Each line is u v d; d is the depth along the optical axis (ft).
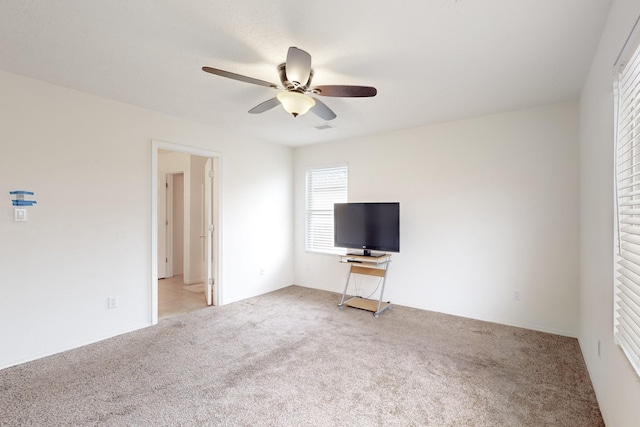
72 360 8.48
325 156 16.07
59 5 5.44
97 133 9.74
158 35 6.41
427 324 11.28
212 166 13.60
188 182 18.10
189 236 17.87
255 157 15.10
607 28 5.80
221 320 11.68
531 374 7.80
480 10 5.51
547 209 10.49
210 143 13.01
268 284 15.84
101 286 9.84
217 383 7.41
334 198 15.98
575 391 7.08
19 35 6.40
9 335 8.11
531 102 10.18
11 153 8.15
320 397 6.87
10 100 8.13
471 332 10.52
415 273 13.25
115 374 7.77
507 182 11.19
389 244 12.94
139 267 10.78
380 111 11.06
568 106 10.10
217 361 8.49
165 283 18.12
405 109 10.84
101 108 9.82
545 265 10.53
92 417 6.14
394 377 7.69
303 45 6.70
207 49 6.94
